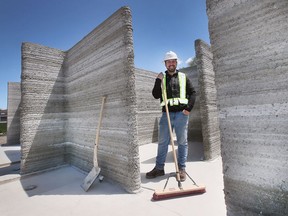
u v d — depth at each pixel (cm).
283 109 113
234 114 133
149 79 707
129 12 269
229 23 134
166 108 288
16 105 956
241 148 130
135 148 259
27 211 228
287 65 112
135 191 254
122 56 270
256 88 123
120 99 275
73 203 239
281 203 115
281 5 113
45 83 401
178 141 311
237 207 133
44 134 395
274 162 117
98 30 321
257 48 122
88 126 351
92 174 293
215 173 306
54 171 382
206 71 389
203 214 192
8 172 415
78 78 382
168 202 221
